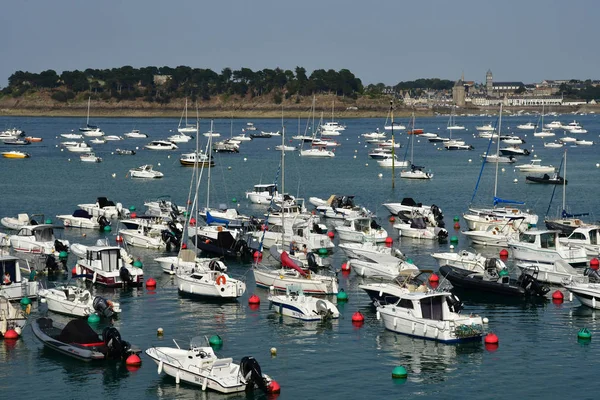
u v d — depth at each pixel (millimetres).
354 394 51562
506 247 101062
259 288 78062
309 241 94938
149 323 66000
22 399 50625
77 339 57906
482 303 72938
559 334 63562
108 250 79188
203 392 51562
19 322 62156
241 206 137375
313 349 59812
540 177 174875
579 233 94250
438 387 52719
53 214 123750
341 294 73750
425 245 102500
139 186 162750
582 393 51906
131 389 52125
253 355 58500
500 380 53969
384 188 163750
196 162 103125
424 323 61656
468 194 154375
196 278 74625
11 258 71250
